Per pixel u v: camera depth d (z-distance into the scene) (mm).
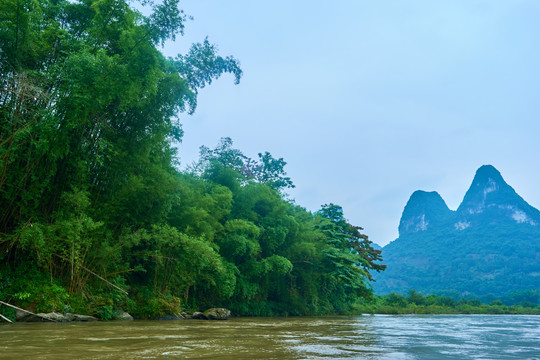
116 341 6891
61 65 12391
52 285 13148
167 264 18359
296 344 7035
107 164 15211
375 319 25453
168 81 16000
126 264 16750
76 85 11250
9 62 11672
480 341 8930
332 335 9570
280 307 29156
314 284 33344
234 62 19047
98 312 13805
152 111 15828
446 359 5344
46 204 13906
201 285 22547
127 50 13414
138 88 13242
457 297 143000
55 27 13414
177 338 7730
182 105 17078
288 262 26000
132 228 17094
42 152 12164
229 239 22047
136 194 15703
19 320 11695
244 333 9672
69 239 12961
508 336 10906
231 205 23016
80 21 14477
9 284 12453
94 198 15086
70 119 11555
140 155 15867
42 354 5066
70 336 7590
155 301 16516
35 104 11992
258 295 27281
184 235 17047
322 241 33250
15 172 12430
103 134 14945
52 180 13828
